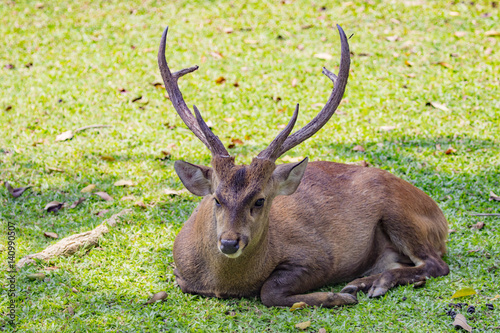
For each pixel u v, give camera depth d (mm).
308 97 14875
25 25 19031
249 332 7285
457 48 17062
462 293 7875
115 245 9422
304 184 9117
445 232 9445
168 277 8680
